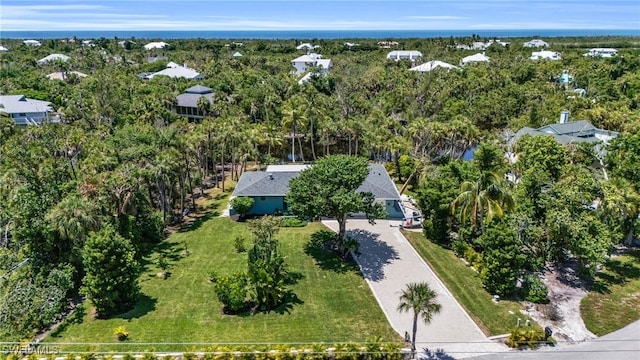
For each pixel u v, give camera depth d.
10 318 27.09
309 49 180.12
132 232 37.59
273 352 24.77
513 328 28.22
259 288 29.62
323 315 29.28
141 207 40.25
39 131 54.44
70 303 31.47
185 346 25.80
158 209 47.28
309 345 25.56
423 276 34.47
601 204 36.94
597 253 32.00
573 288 33.47
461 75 104.94
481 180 34.50
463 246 37.41
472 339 27.02
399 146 58.78
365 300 31.09
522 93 88.56
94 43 193.50
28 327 27.19
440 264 36.41
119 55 152.75
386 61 131.38
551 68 110.75
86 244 28.92
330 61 137.00
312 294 31.86
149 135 50.88
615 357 25.67
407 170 56.47
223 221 45.81
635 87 94.31
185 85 99.12
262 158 65.75
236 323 28.28
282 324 28.23
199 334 27.03
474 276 34.69
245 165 61.56
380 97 93.00
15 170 39.47
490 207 33.59
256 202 46.84
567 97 86.00
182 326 27.84
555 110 78.38
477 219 36.00
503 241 31.03
